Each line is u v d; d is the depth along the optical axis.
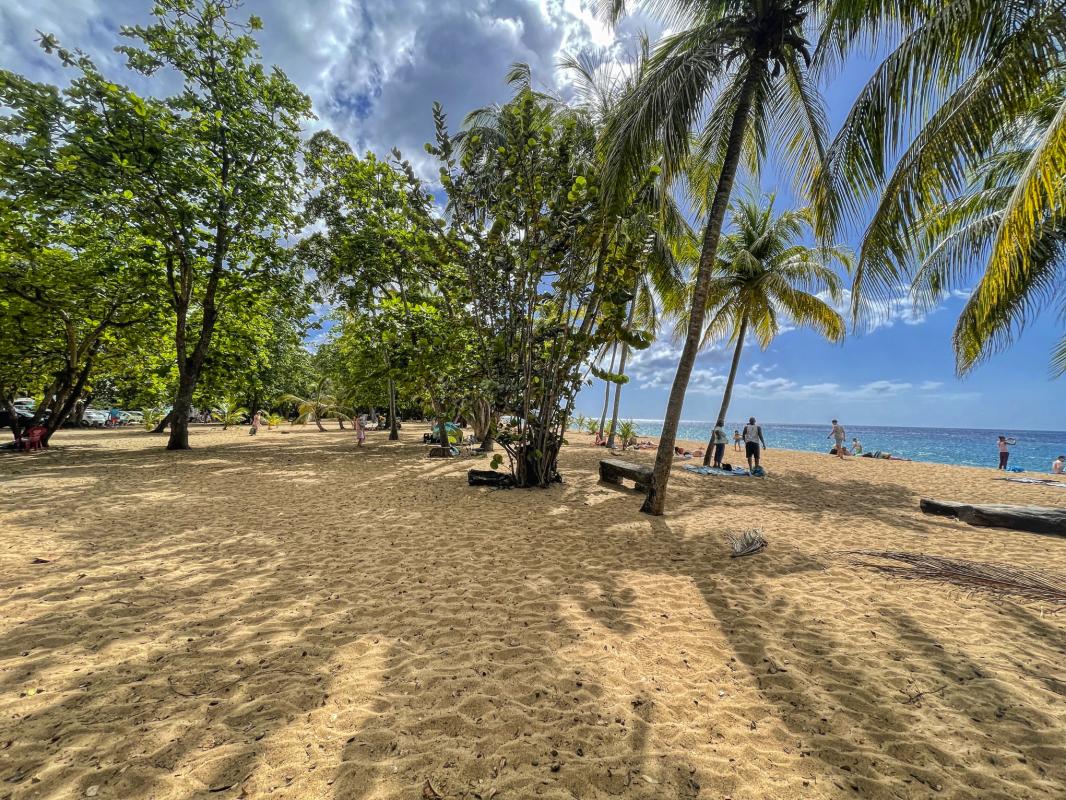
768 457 18.31
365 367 16.95
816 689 2.57
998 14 4.82
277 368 28.25
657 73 6.07
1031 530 6.34
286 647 2.91
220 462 11.91
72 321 13.40
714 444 13.10
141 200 11.26
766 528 6.34
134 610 3.37
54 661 2.65
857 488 10.40
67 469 9.97
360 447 16.92
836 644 3.09
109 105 10.50
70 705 2.26
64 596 3.56
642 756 2.03
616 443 21.75
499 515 6.74
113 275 12.04
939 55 5.16
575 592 3.94
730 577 4.36
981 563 4.56
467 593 3.86
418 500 7.72
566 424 9.29
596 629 3.25
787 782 1.89
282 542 5.20
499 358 8.35
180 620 3.24
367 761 1.95
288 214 14.15
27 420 20.72
